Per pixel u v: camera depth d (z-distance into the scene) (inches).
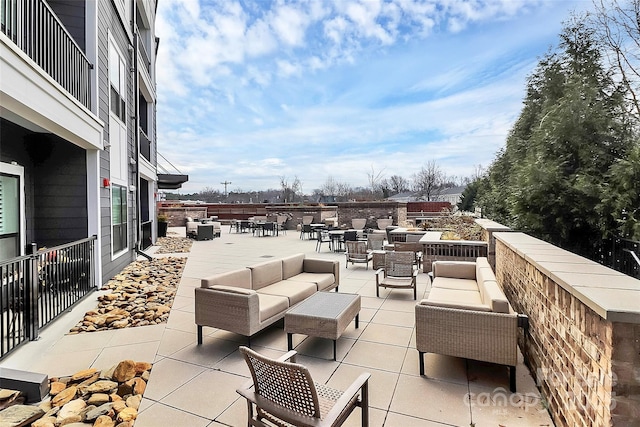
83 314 180.5
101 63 251.4
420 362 114.7
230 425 89.8
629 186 218.2
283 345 141.0
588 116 249.0
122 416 92.1
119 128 302.2
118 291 225.3
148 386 109.1
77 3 233.3
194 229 598.9
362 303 197.6
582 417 72.8
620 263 217.8
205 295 140.2
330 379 113.1
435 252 280.7
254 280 167.9
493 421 90.4
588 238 251.4
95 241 230.4
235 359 127.9
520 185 267.6
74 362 126.9
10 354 131.1
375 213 634.8
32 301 145.3
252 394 76.8
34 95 150.6
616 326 59.9
